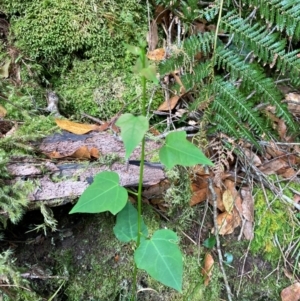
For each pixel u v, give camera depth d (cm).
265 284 92
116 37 101
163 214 89
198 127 100
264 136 105
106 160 79
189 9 103
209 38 96
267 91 93
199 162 56
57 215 85
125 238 65
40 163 76
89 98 99
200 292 86
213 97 95
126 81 101
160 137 95
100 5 100
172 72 98
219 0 100
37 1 96
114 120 90
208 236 93
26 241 82
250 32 94
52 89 101
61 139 81
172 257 60
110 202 58
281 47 92
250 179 100
